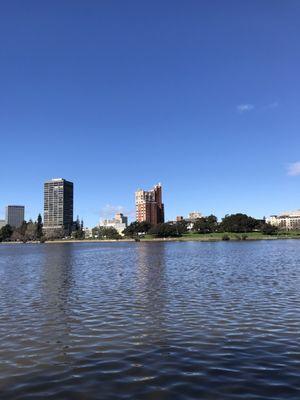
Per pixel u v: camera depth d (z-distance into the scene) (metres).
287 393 13.22
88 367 16.20
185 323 23.75
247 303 29.84
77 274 56.25
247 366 15.91
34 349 18.94
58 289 40.47
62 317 26.39
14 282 47.50
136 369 15.85
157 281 45.03
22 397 13.37
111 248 166.38
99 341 20.20
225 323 23.53
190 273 53.47
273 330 21.72
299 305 28.67
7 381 14.80
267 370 15.41
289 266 61.78
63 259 95.44
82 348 18.98
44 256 112.44
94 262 81.69
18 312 28.47
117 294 35.91
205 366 16.00
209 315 25.88
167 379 14.71
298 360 16.55
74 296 35.50
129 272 57.06
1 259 100.50
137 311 27.75
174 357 17.28
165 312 27.17
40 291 39.22
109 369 15.91
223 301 30.92
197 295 34.16
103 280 47.69
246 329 22.00
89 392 13.70
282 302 30.00
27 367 16.33
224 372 15.28
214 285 40.56
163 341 19.91
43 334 21.88
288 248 129.38
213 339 20.06
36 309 29.53
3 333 22.28
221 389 13.67
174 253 110.00
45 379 14.95
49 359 17.34
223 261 75.00
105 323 24.30
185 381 14.47
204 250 124.56
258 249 124.19
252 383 14.15
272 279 44.78
